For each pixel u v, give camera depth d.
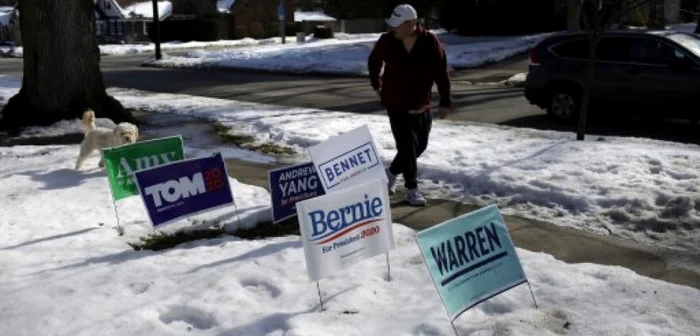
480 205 6.74
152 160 6.27
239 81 21.78
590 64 9.27
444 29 38.56
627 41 11.52
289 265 5.00
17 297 4.52
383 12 45.97
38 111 12.02
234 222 6.20
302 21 60.22
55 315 4.25
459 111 13.54
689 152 8.17
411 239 5.56
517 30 34.06
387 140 9.74
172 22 52.59
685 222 5.94
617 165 7.55
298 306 4.35
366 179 5.40
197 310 4.30
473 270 3.91
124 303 4.43
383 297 4.46
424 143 6.75
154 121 12.67
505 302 4.30
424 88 6.46
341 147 5.30
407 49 6.32
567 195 6.60
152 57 34.53
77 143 10.64
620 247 5.51
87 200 6.91
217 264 5.07
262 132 11.08
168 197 5.57
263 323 4.11
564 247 5.52
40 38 11.84
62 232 5.94
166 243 5.73
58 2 11.77
